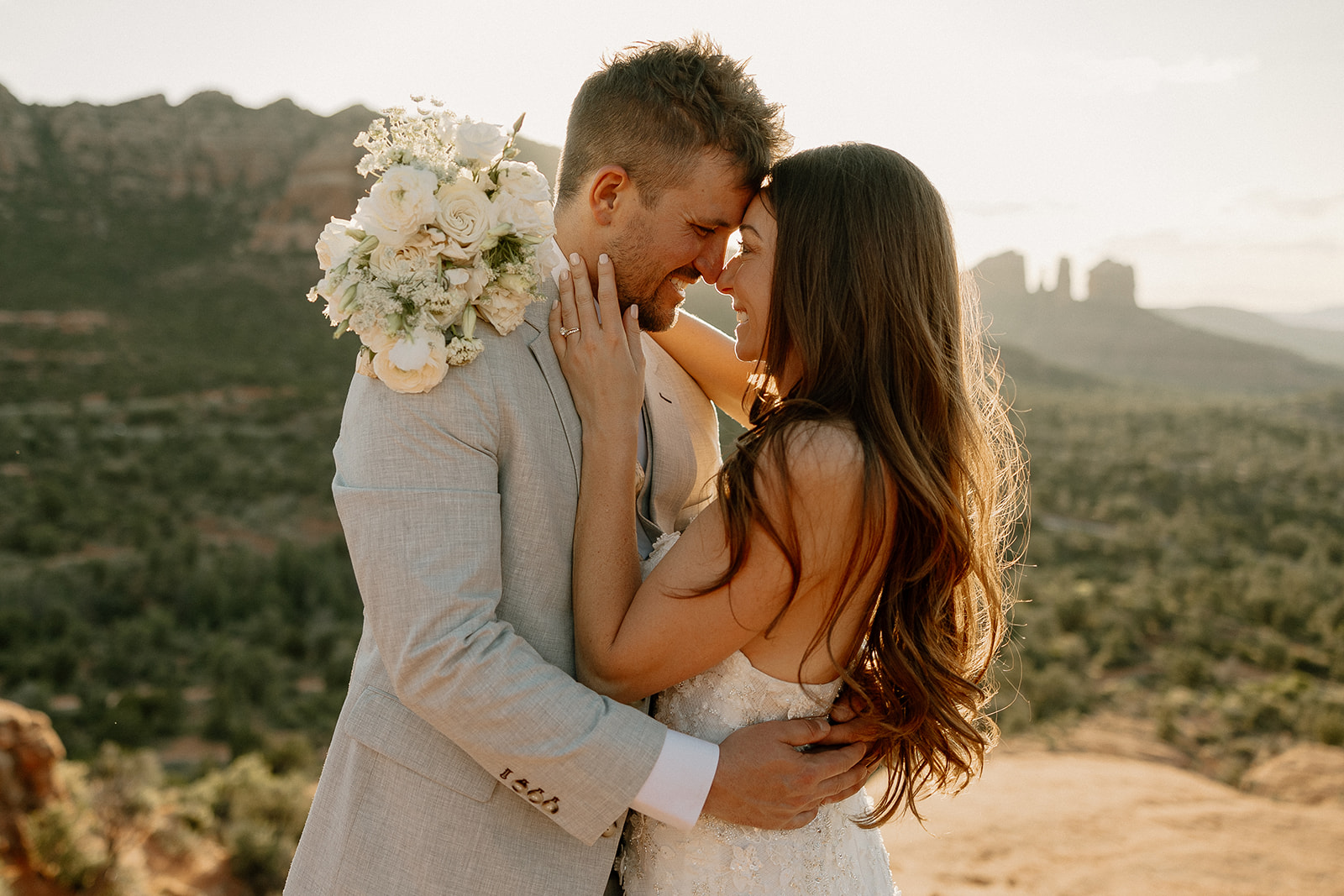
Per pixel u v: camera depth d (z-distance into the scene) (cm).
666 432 192
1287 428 8688
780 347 158
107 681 2195
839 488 142
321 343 8100
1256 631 3006
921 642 154
